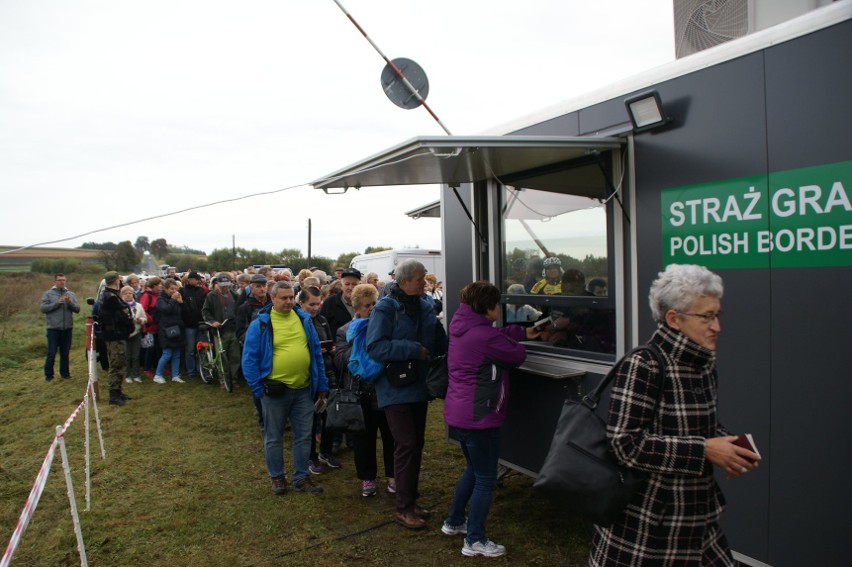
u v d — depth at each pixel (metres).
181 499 4.36
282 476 4.43
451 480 4.59
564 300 3.56
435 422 6.38
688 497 1.71
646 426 1.71
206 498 4.38
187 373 9.29
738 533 2.54
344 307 6.02
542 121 3.64
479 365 3.22
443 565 3.30
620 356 3.18
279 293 4.34
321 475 4.88
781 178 2.37
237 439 5.89
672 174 2.83
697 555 1.72
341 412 4.01
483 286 3.31
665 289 1.74
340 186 4.30
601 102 3.23
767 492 2.43
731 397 2.56
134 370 8.80
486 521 3.80
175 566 3.40
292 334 4.38
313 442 4.91
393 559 3.40
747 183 2.50
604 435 1.81
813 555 2.29
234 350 7.95
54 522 4.03
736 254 2.55
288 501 4.29
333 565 3.36
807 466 2.30
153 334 9.15
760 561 2.46
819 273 2.25
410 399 3.65
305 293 5.23
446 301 4.70
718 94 2.62
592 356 3.39
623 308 3.16
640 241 3.03
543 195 3.70
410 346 3.57
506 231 4.07
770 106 2.41
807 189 2.28
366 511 4.09
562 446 1.83
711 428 1.74
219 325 8.27
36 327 16.09
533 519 3.82
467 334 3.25
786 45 2.35
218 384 8.61
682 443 1.65
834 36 2.20
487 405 3.20
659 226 2.92
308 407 4.51
